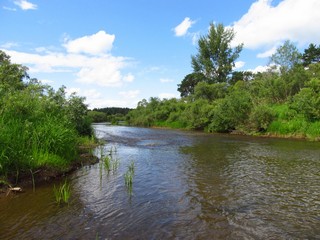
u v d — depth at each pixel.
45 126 9.78
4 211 6.26
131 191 7.82
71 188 8.05
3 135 7.79
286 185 8.42
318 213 6.23
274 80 32.84
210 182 8.78
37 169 8.71
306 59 63.78
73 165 10.77
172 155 14.16
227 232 5.30
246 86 41.00
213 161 12.38
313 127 21.92
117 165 11.45
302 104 23.12
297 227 5.53
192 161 12.39
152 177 9.42
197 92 45.53
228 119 29.86
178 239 5.00
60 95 15.71
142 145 18.80
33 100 10.95
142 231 5.31
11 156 7.87
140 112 64.44
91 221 5.75
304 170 10.40
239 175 9.68
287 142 19.73
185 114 41.69
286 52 35.06
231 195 7.48
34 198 7.11
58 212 6.22
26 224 5.60
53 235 5.13
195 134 29.16
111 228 5.43
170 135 27.69
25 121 9.02
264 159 12.77
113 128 44.59
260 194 7.56
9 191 7.44
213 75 55.28
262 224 5.66
